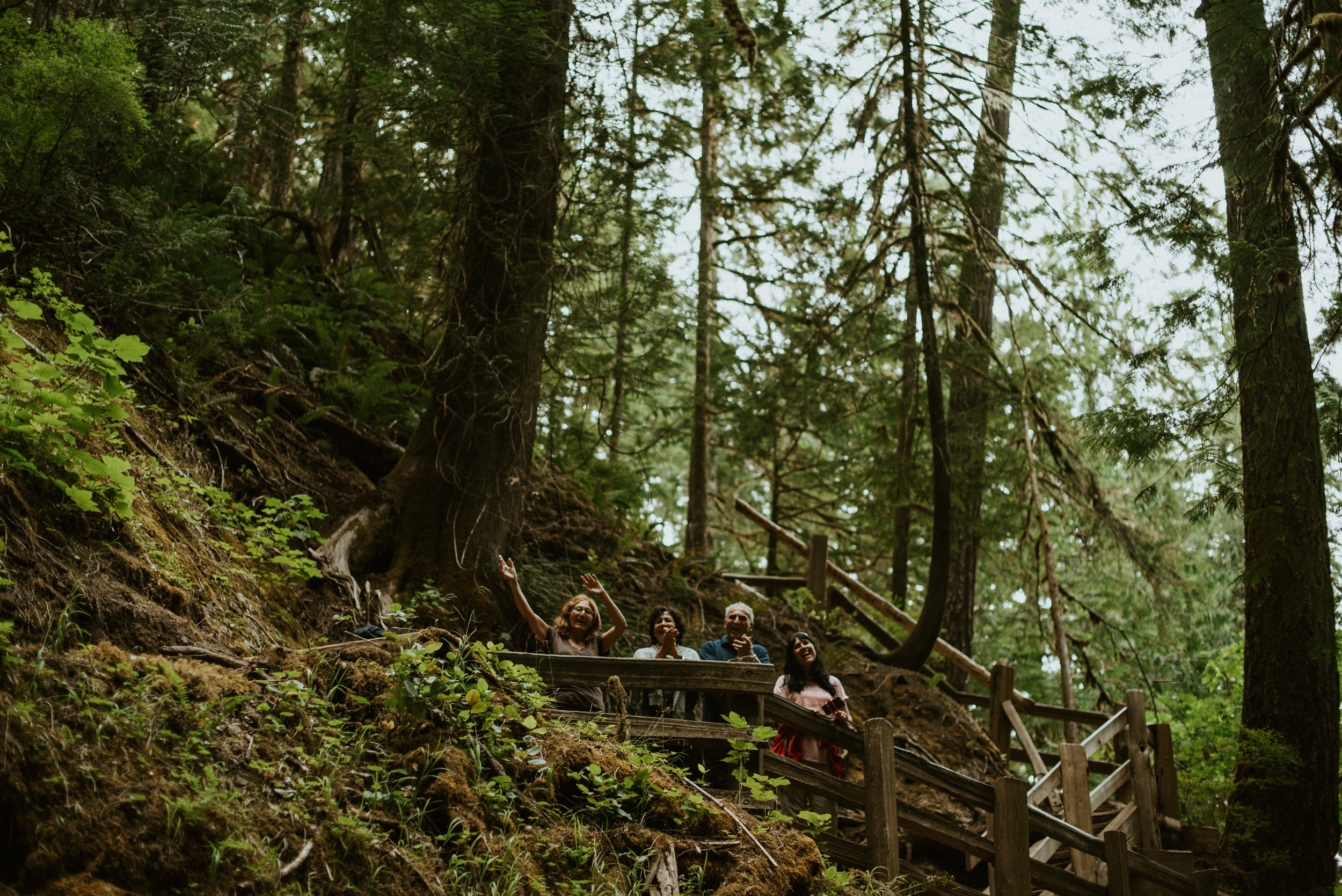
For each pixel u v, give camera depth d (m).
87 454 4.36
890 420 12.94
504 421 8.55
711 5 9.13
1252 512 9.26
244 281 9.64
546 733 4.65
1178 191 8.14
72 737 3.22
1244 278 7.41
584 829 4.25
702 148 14.41
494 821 4.02
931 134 11.91
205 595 5.18
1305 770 9.05
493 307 8.76
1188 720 13.75
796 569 20.06
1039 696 18.80
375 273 11.32
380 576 7.89
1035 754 9.56
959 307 12.10
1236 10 8.41
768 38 10.26
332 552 7.46
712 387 13.28
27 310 4.40
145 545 4.93
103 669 3.59
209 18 9.43
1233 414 10.14
